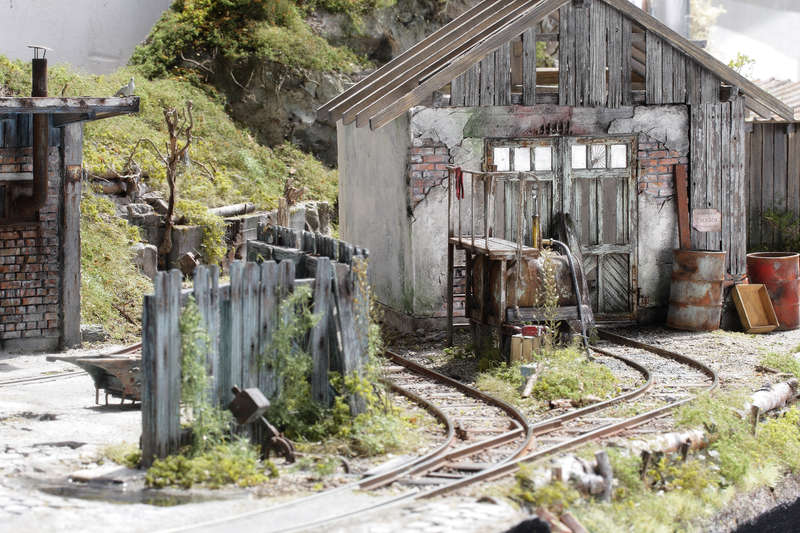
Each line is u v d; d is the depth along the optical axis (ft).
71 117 45.09
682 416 33.99
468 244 45.47
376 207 56.90
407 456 29.68
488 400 37.63
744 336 51.47
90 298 51.65
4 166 45.11
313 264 34.65
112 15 93.97
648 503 28.30
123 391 35.29
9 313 45.68
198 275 28.63
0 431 32.01
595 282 53.57
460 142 51.13
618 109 52.85
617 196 53.67
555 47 112.78
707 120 53.98
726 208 54.44
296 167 93.66
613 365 44.62
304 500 25.39
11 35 82.28
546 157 52.44
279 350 30.50
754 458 33.88
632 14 52.11
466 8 109.91
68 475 27.43
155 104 86.89
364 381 31.50
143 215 62.80
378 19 105.60
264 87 96.94
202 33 98.63
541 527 23.56
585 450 29.60
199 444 28.09
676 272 53.21
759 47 151.02
